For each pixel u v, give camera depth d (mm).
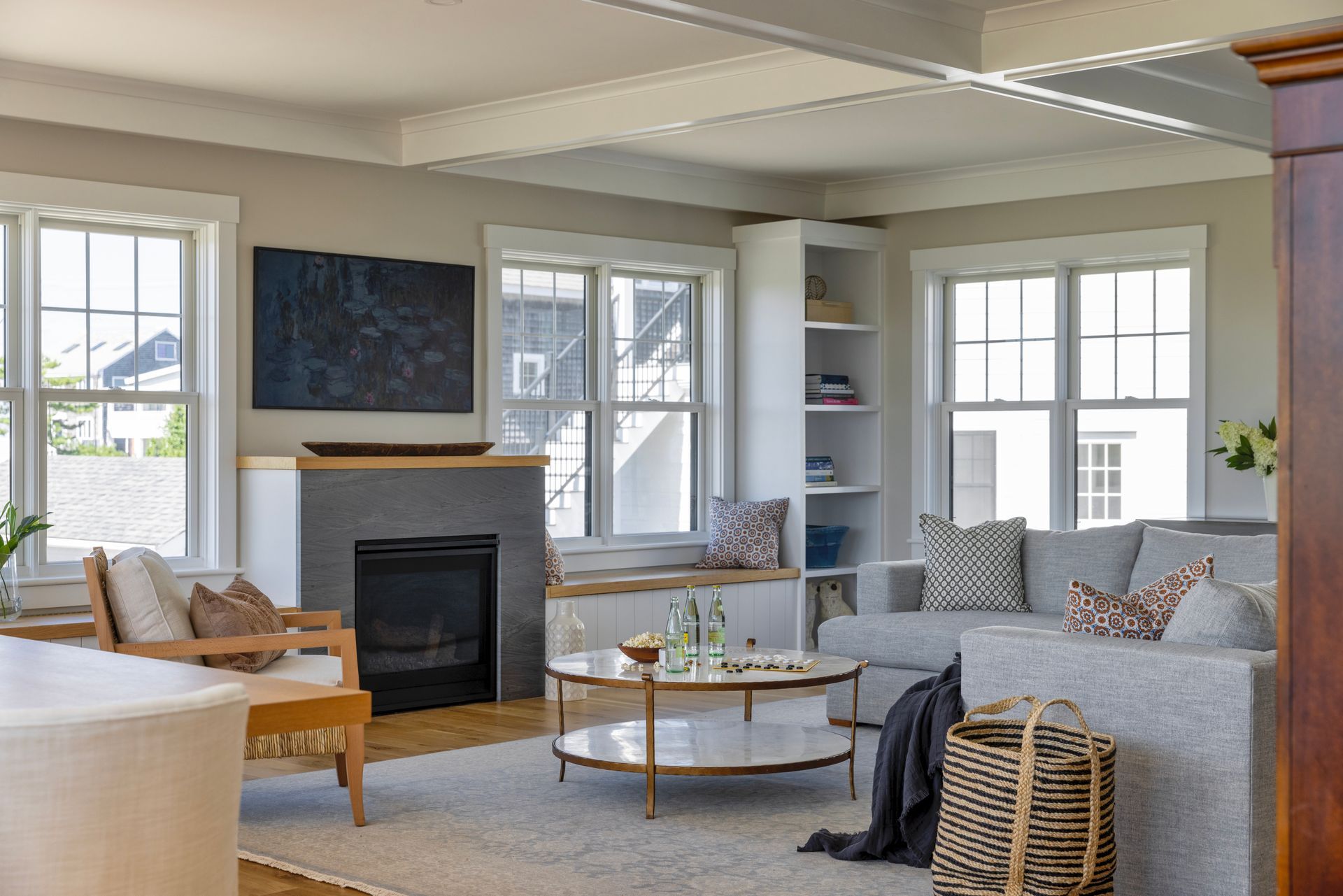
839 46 4371
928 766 3746
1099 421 7449
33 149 5539
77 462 5777
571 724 5844
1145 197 7160
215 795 1975
